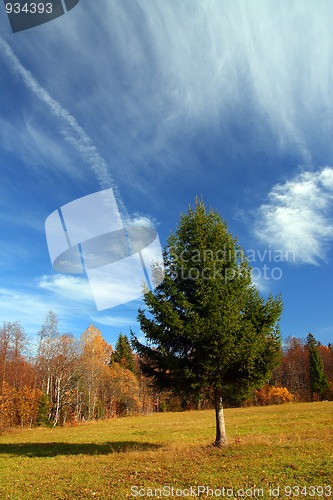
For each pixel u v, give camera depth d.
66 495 9.33
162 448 16.78
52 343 49.97
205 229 16.66
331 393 75.38
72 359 50.06
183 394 15.84
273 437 18.97
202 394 15.21
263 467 10.79
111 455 15.25
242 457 12.42
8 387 43.03
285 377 85.69
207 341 14.28
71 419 50.19
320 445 14.07
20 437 29.81
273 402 74.81
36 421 43.84
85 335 61.75
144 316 16.14
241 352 14.08
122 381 69.12
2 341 47.62
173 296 15.80
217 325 14.16
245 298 15.83
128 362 82.31
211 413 54.25
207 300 14.75
